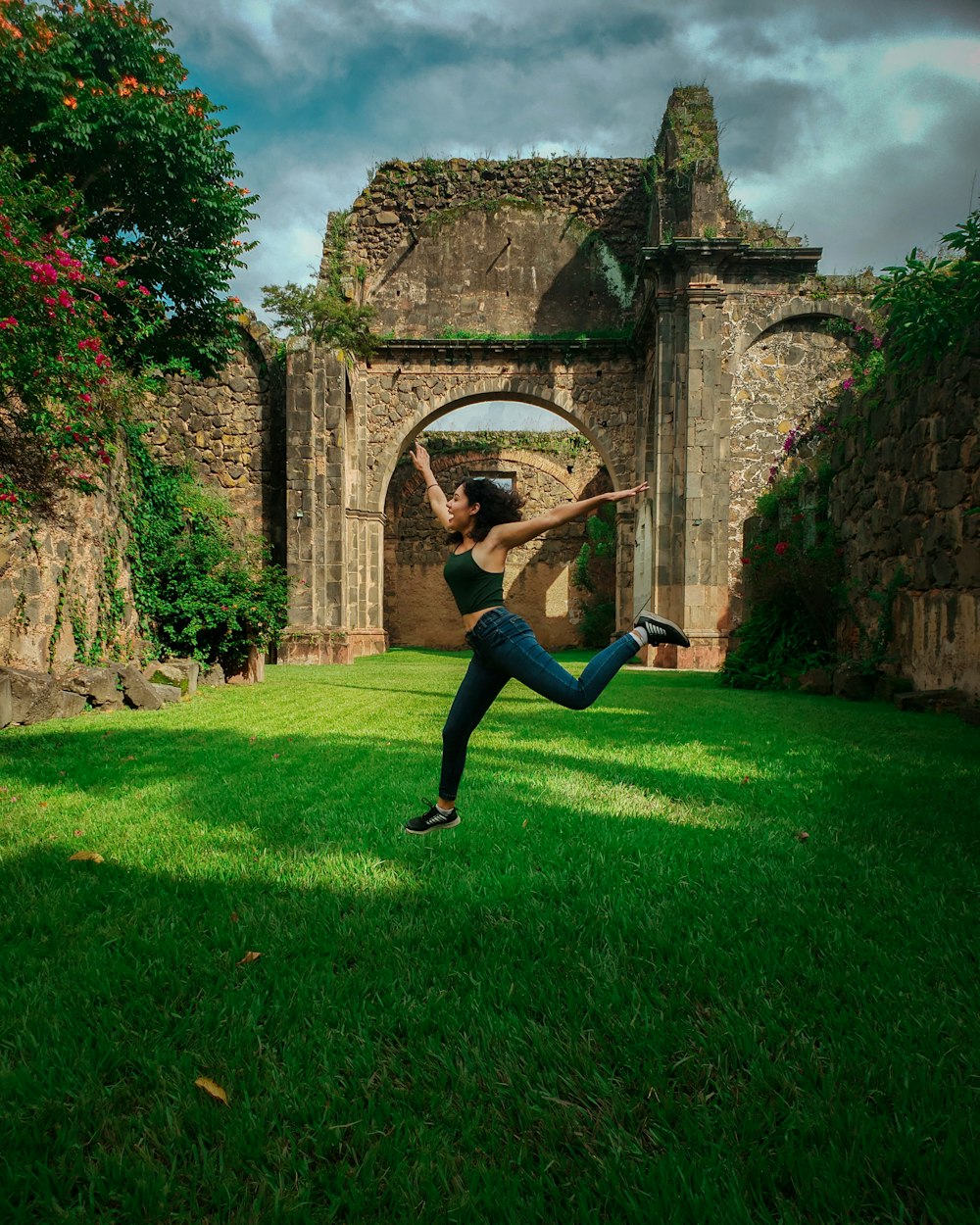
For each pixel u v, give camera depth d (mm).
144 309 11648
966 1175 1226
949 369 7258
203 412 16438
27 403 6297
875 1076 1479
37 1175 1254
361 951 2025
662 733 5762
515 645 2438
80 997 1789
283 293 15875
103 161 11516
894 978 1848
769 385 15648
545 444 26219
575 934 2131
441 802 2748
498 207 19516
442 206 19547
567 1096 1464
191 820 3318
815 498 11344
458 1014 1712
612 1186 1217
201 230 12703
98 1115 1400
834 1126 1333
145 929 2152
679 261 15141
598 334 19312
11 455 6996
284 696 8992
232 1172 1261
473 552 2559
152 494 10805
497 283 19484
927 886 2467
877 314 15234
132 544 9977
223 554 10938
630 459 18969
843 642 9961
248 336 16344
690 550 14930
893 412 8508
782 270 15578
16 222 6055
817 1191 1188
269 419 16453
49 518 7906
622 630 19219
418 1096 1443
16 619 7402
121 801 3703
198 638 10859
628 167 19531
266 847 2936
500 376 19125
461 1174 1256
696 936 2107
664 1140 1327
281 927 2168
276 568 11547
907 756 4801
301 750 5133
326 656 15961
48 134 10805
